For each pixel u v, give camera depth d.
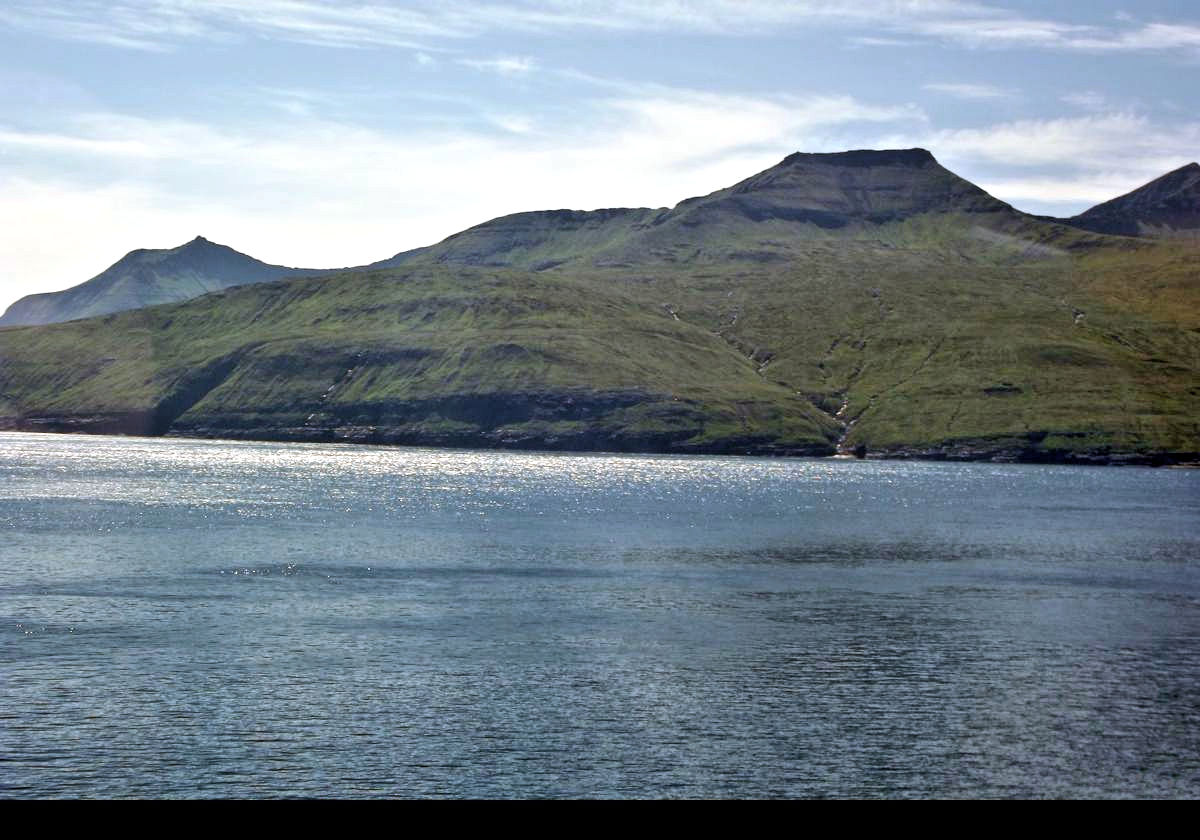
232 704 61.97
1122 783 53.59
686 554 126.19
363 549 123.94
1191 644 81.81
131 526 140.62
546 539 137.50
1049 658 76.56
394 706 62.38
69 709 60.56
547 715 61.50
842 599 98.19
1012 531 160.62
